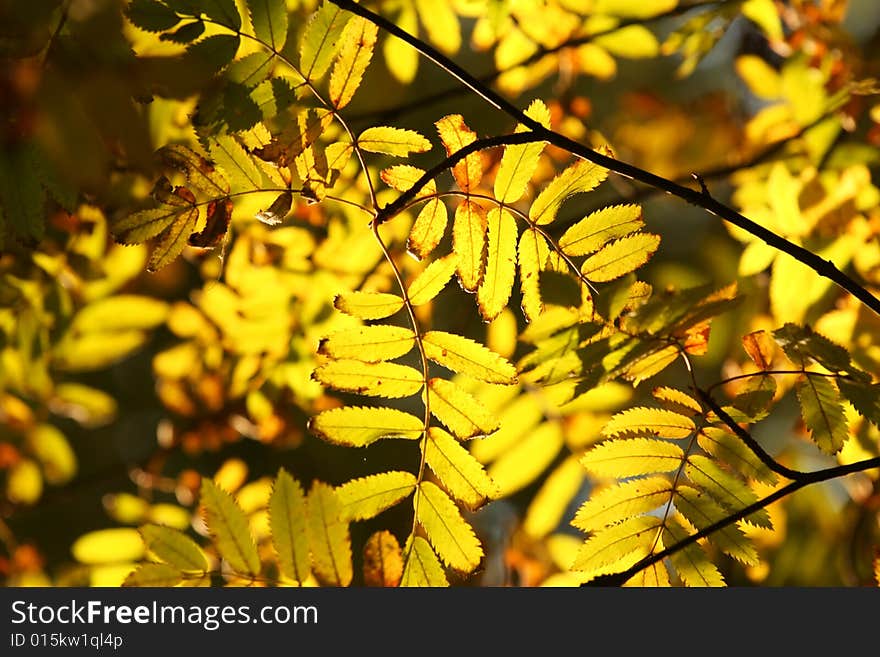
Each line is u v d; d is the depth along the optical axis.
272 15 1.97
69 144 2.00
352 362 2.00
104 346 2.21
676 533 2.00
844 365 1.98
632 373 1.98
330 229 2.20
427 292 2.00
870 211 2.19
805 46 2.23
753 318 2.22
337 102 1.99
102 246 2.17
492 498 1.99
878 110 2.21
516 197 2.00
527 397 2.16
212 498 1.94
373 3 2.19
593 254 2.00
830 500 2.23
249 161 1.99
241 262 2.20
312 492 1.93
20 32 2.00
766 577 2.22
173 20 1.96
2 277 2.18
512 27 2.23
